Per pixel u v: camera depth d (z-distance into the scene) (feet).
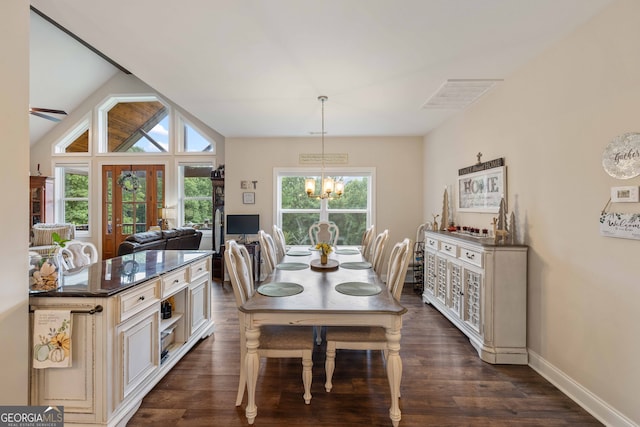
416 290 14.74
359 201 17.31
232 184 16.84
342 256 11.18
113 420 5.32
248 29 6.56
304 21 6.27
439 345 8.93
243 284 6.71
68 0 5.57
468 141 11.44
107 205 19.77
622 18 5.42
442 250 11.14
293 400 6.43
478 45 7.16
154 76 8.90
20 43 4.82
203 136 19.52
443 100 10.68
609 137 5.68
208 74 8.75
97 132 19.67
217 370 7.59
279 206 17.10
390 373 5.65
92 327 5.22
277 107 11.62
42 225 16.85
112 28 6.51
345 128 14.82
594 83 6.00
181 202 19.93
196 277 8.77
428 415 5.95
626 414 5.37
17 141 4.80
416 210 16.57
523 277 7.91
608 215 5.66
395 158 16.58
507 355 7.88
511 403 6.32
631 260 5.30
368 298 6.22
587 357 6.17
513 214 8.35
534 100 7.77
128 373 5.79
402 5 5.76
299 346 6.24
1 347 4.63
